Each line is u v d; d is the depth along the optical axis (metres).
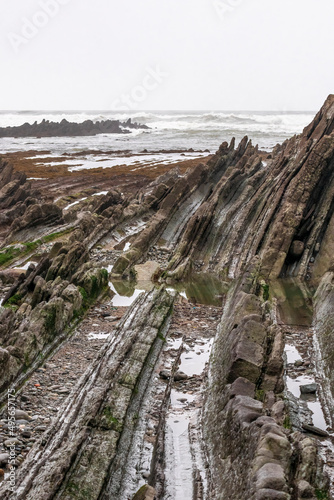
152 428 11.07
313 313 19.20
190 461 9.75
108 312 19.02
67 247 22.22
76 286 19.77
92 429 10.31
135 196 36.66
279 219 25.91
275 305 20.09
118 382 12.38
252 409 9.48
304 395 12.75
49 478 8.55
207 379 13.10
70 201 37.72
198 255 27.20
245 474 7.75
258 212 29.64
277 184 30.14
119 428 10.46
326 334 15.88
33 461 9.22
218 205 31.08
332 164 27.44
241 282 20.16
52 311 15.80
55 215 31.11
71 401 11.43
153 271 24.28
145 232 28.05
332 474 9.04
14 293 19.03
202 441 10.23
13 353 13.36
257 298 14.66
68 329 16.75
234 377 11.24
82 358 14.73
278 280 23.97
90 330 17.19
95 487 8.62
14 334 14.26
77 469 8.95
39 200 35.41
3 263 24.53
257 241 26.66
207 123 136.75
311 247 25.50
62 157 66.88
